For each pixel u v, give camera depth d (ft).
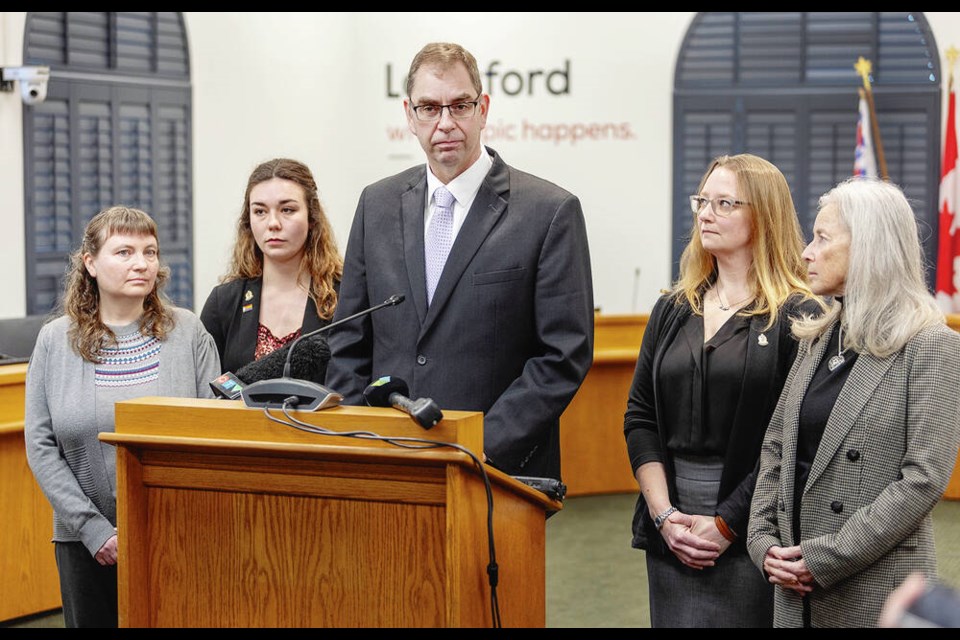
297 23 28.89
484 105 8.42
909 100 29.84
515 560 6.81
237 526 6.61
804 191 30.42
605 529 18.26
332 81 29.68
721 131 30.35
